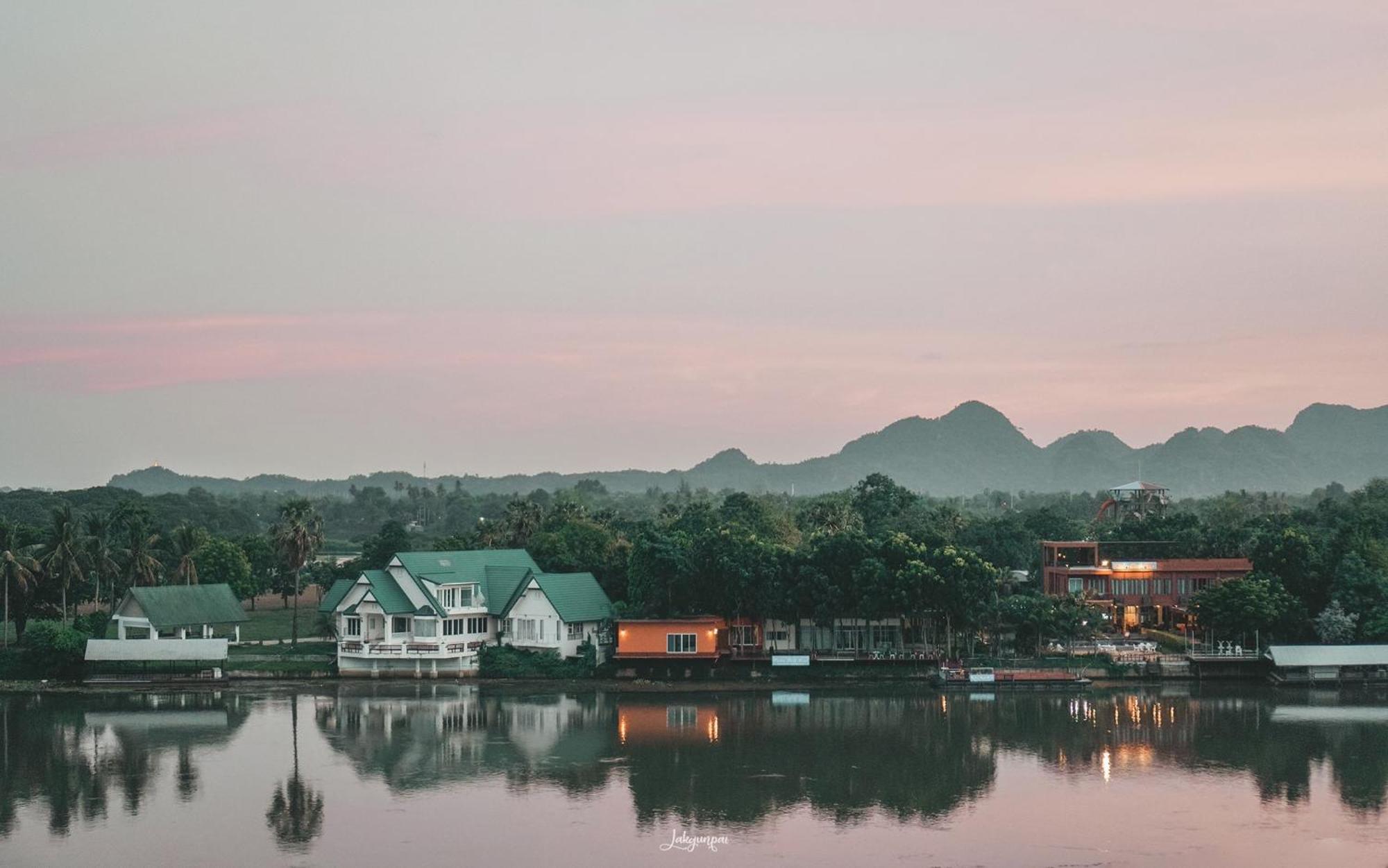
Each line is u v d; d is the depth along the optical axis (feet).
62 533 460.96
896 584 434.30
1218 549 572.10
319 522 512.63
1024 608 455.22
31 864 247.91
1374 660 431.02
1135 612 534.37
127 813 281.33
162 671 444.96
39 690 430.61
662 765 320.70
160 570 513.45
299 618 590.14
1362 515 573.74
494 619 468.75
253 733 360.89
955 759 327.47
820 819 274.98
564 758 329.31
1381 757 327.88
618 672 445.37
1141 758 327.67
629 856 251.19
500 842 260.21
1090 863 246.27
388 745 343.87
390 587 451.12
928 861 247.50
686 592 457.68
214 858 250.57
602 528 559.79
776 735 355.56
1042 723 370.73
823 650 452.35
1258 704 400.26
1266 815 277.44
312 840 261.65
